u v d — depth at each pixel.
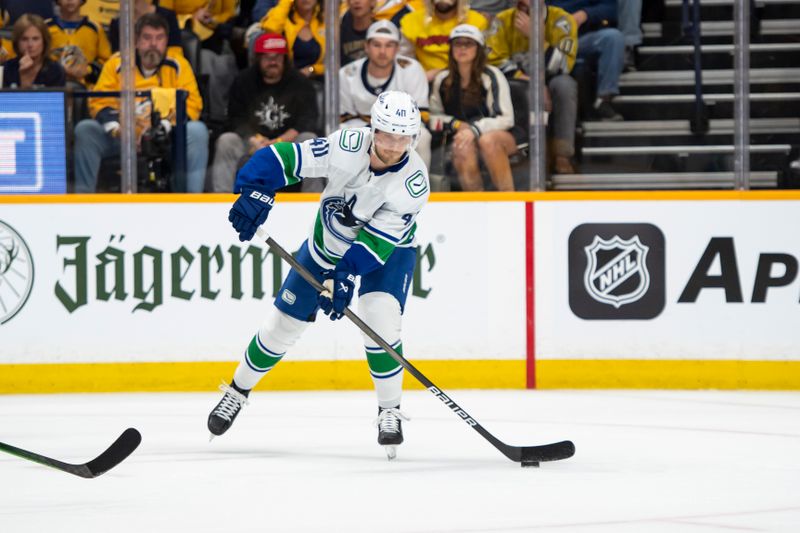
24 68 21.75
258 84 21.69
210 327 20.73
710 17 21.86
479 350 20.84
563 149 21.92
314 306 14.06
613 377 20.83
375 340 13.25
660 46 21.94
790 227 20.66
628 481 12.14
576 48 21.73
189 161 21.58
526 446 13.88
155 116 21.39
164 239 20.77
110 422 16.89
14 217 20.67
